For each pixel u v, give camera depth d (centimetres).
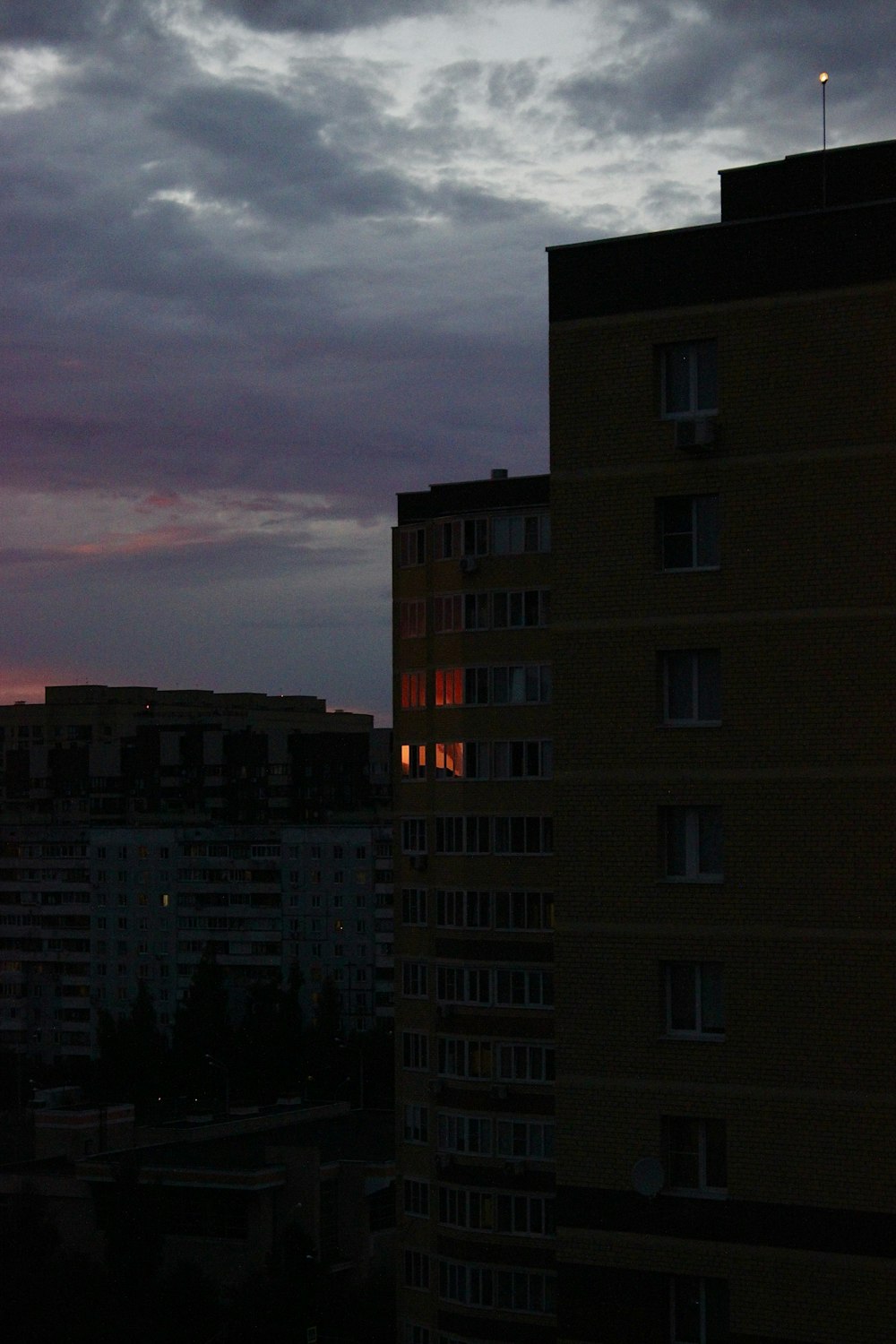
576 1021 3406
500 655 5878
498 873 5822
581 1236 3362
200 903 17888
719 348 3403
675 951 3350
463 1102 5834
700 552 3425
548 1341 5656
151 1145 11750
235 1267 10431
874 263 3303
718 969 3350
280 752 19750
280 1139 12006
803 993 3256
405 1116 6050
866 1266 3169
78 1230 10700
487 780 5862
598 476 3481
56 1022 18600
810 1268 3203
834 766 3266
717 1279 3272
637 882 3391
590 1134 3378
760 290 3378
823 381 3322
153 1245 10156
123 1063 15725
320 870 17300
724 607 3369
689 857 3397
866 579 3272
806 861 3272
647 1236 3316
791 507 3328
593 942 3409
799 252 3359
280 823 19538
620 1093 3362
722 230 3416
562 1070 3403
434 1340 5894
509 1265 5722
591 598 3469
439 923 5962
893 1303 3147
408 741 6125
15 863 18988
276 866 17512
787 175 3762
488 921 5831
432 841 6003
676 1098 3325
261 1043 15725
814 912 3262
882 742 3238
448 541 6031
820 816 3269
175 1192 10662
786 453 3338
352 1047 15612
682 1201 3297
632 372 3472
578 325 3516
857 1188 3191
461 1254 5791
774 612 3325
